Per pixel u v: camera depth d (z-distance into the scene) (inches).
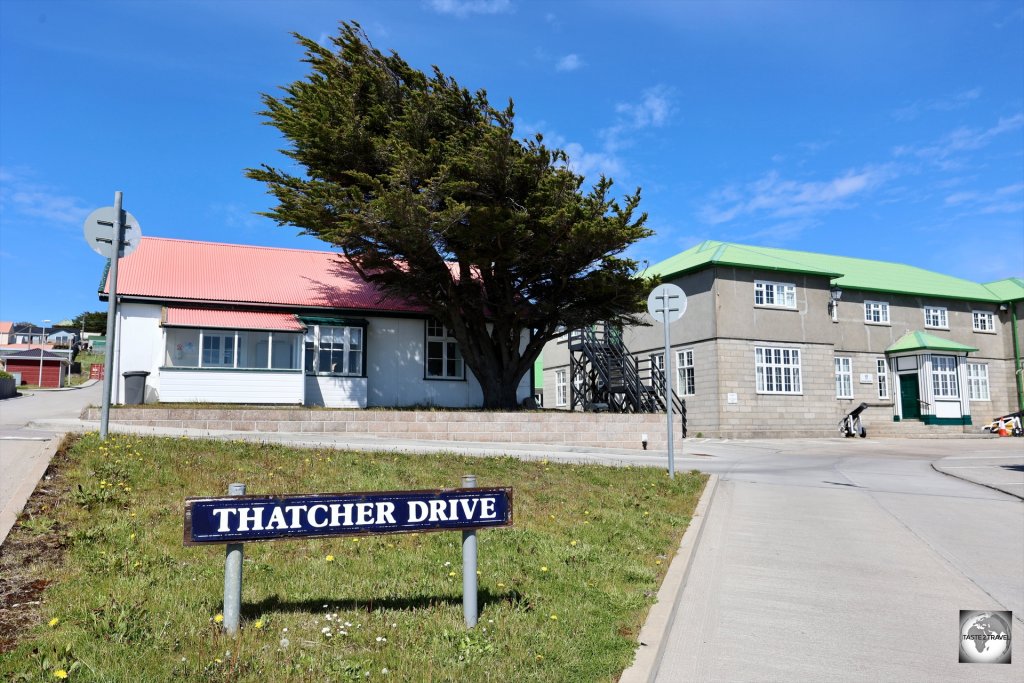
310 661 162.6
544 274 850.8
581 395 1170.6
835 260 1510.8
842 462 761.6
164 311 826.8
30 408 910.4
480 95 804.6
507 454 598.9
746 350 1203.9
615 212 751.1
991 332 1558.8
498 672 163.8
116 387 815.7
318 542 260.8
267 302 883.4
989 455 855.7
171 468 355.9
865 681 185.8
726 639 213.9
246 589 208.1
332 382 900.0
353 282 995.3
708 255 1255.5
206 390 815.1
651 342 1343.5
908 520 410.9
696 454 808.3
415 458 491.8
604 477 480.1
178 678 150.1
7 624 174.2
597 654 180.7
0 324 3890.3
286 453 446.9
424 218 684.7
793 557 317.4
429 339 970.1
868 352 1398.9
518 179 743.1
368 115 748.6
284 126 725.3
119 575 210.4
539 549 274.7
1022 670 194.5
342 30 781.9
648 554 291.3
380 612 197.0
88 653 158.2
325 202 712.4
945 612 244.1
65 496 284.8
